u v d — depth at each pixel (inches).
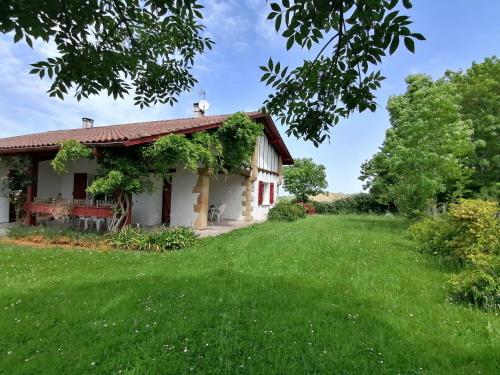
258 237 358.3
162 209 487.8
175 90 169.2
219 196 601.6
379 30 82.0
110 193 334.3
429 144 453.1
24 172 412.2
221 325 130.2
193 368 101.3
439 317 141.9
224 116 518.0
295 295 165.9
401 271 218.2
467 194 655.1
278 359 107.3
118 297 158.4
